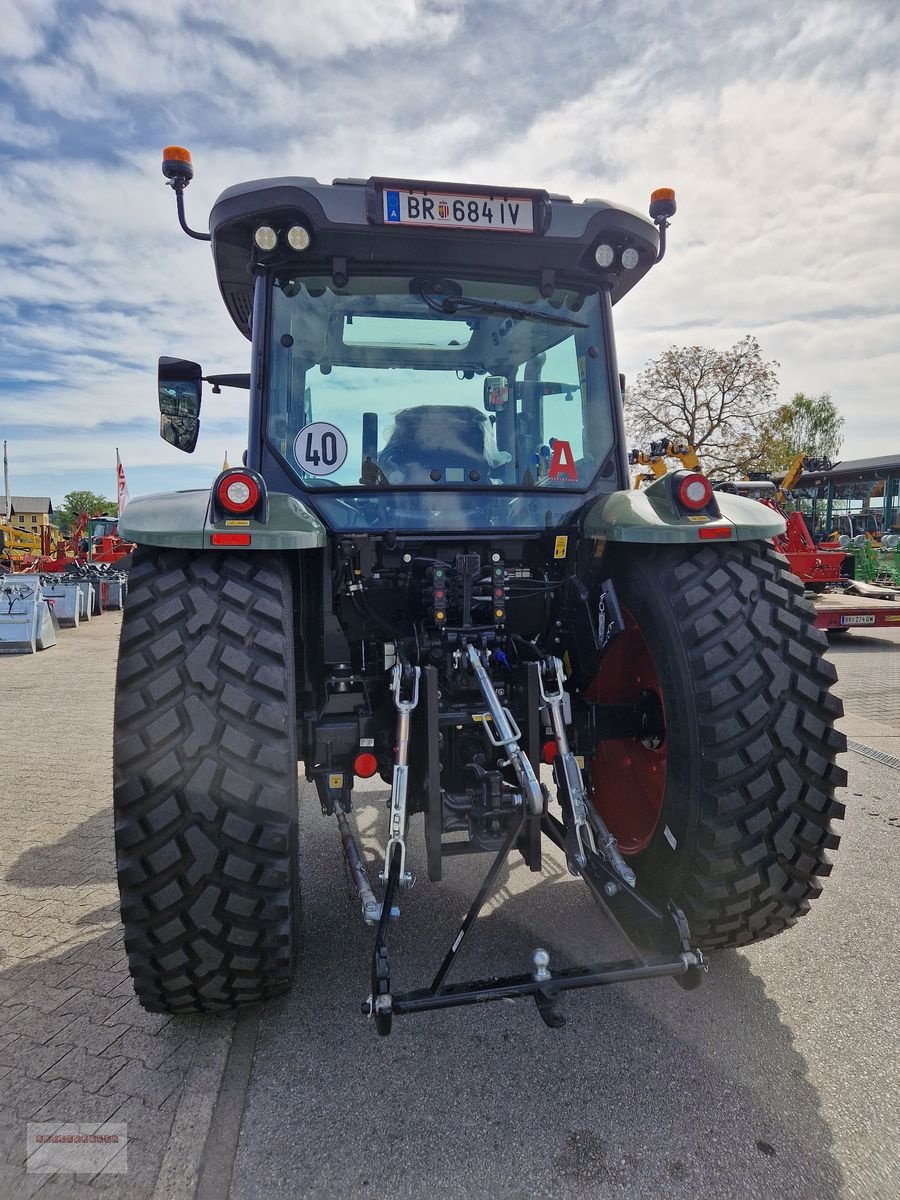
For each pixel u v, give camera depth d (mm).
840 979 2518
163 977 2066
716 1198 1688
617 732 2684
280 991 2238
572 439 2908
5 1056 2170
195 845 1930
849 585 11414
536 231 2604
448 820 2324
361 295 2689
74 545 19047
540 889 3168
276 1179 1745
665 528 2309
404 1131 1880
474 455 2787
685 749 2221
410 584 2607
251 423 2627
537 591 2748
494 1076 2070
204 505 2199
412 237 2555
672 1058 2137
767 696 2176
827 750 2215
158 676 1972
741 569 2350
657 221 2939
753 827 2150
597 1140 1847
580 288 2887
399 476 2717
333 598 2555
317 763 2475
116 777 1931
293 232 2463
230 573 2150
